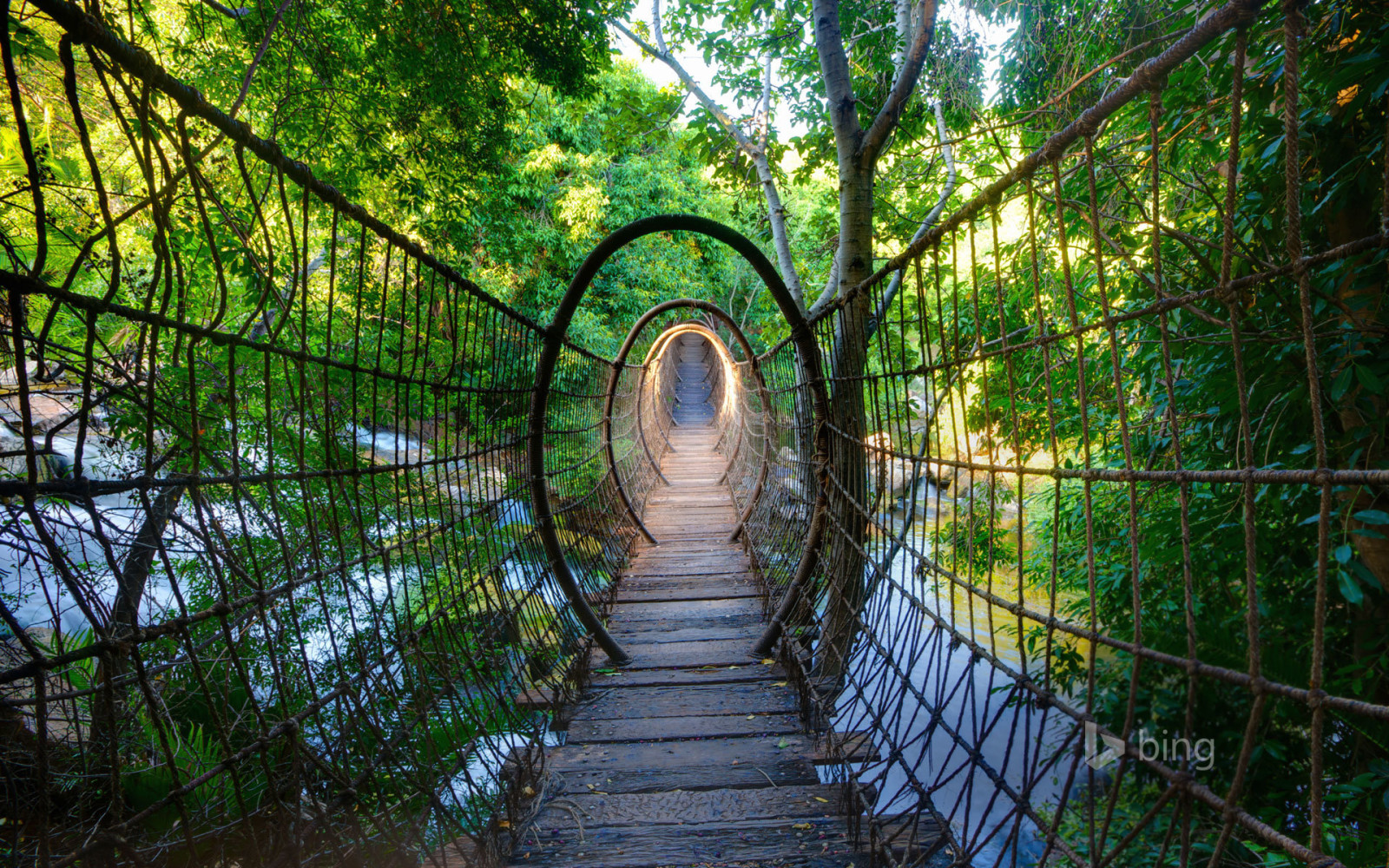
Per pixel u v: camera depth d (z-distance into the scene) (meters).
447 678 1.59
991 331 4.13
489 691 1.87
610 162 14.16
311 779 1.14
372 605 1.23
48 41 2.56
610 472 5.00
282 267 3.48
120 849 0.71
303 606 2.82
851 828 1.72
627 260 14.12
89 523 2.30
